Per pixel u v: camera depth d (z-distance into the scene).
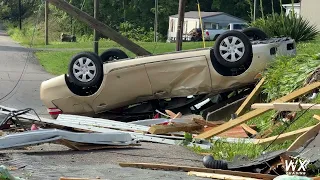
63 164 11.27
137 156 12.38
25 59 42.16
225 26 74.69
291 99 14.30
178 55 18.84
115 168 10.98
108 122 16.56
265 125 15.16
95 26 21.64
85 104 19.56
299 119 14.25
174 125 15.46
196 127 15.63
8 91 26.89
